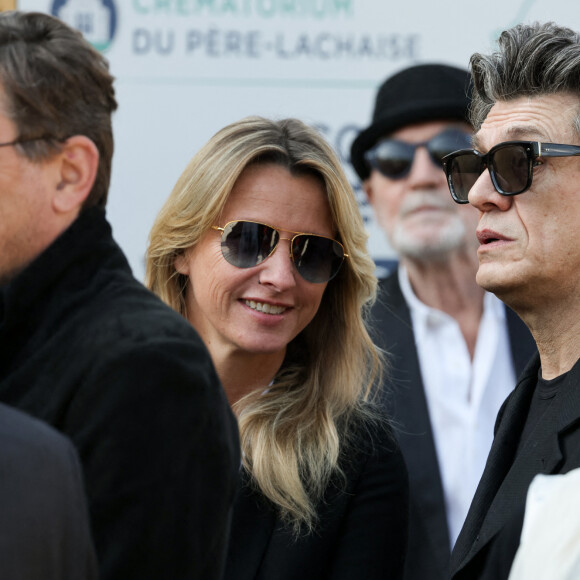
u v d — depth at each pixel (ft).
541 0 22.20
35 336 9.77
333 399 15.14
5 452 7.09
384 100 22.85
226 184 14.55
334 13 22.45
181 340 9.60
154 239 15.46
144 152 21.80
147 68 21.86
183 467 9.18
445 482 21.44
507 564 11.04
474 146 13.48
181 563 9.09
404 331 22.76
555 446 11.55
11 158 9.64
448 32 22.57
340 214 14.89
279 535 13.82
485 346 23.03
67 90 9.88
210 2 21.97
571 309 12.41
